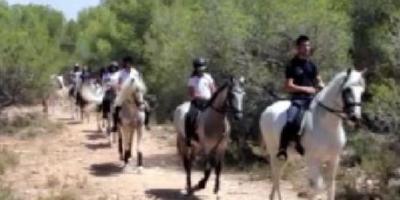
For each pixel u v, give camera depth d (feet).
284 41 53.83
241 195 41.37
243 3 62.44
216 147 38.99
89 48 171.53
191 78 41.11
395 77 45.42
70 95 104.17
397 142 40.73
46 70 92.94
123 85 49.08
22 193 40.96
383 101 41.22
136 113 49.19
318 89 31.19
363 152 45.19
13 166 51.57
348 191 38.81
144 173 49.49
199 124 38.93
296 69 30.86
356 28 61.93
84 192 41.57
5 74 88.84
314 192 30.25
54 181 44.60
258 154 49.62
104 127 80.28
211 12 60.08
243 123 53.57
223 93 37.63
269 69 54.19
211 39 57.62
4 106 89.81
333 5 64.03
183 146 41.42
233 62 55.42
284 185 43.96
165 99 84.02
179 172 50.37
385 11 60.39
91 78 90.17
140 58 126.93
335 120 28.81
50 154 58.95
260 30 55.21
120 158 54.54
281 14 55.16
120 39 131.95
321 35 52.90
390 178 39.17
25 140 69.46
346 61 53.62
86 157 57.36
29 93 91.35
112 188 43.19
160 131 76.18
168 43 91.09
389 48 43.60
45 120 85.35
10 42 89.92
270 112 33.37
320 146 29.04
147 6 128.88
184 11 106.42
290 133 30.53
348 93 27.68
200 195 41.24
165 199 40.04
